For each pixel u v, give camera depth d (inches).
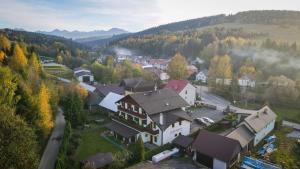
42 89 1918.1
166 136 1943.9
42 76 2977.4
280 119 2566.4
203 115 2709.2
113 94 2871.6
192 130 2235.5
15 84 1648.6
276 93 3344.0
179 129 2052.2
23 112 1688.0
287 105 3221.0
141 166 1628.9
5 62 2628.0
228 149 1616.6
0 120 920.9
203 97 3688.5
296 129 2404.0
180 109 2223.2
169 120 1990.7
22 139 940.0
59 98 2682.1
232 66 4891.7
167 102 2158.0
